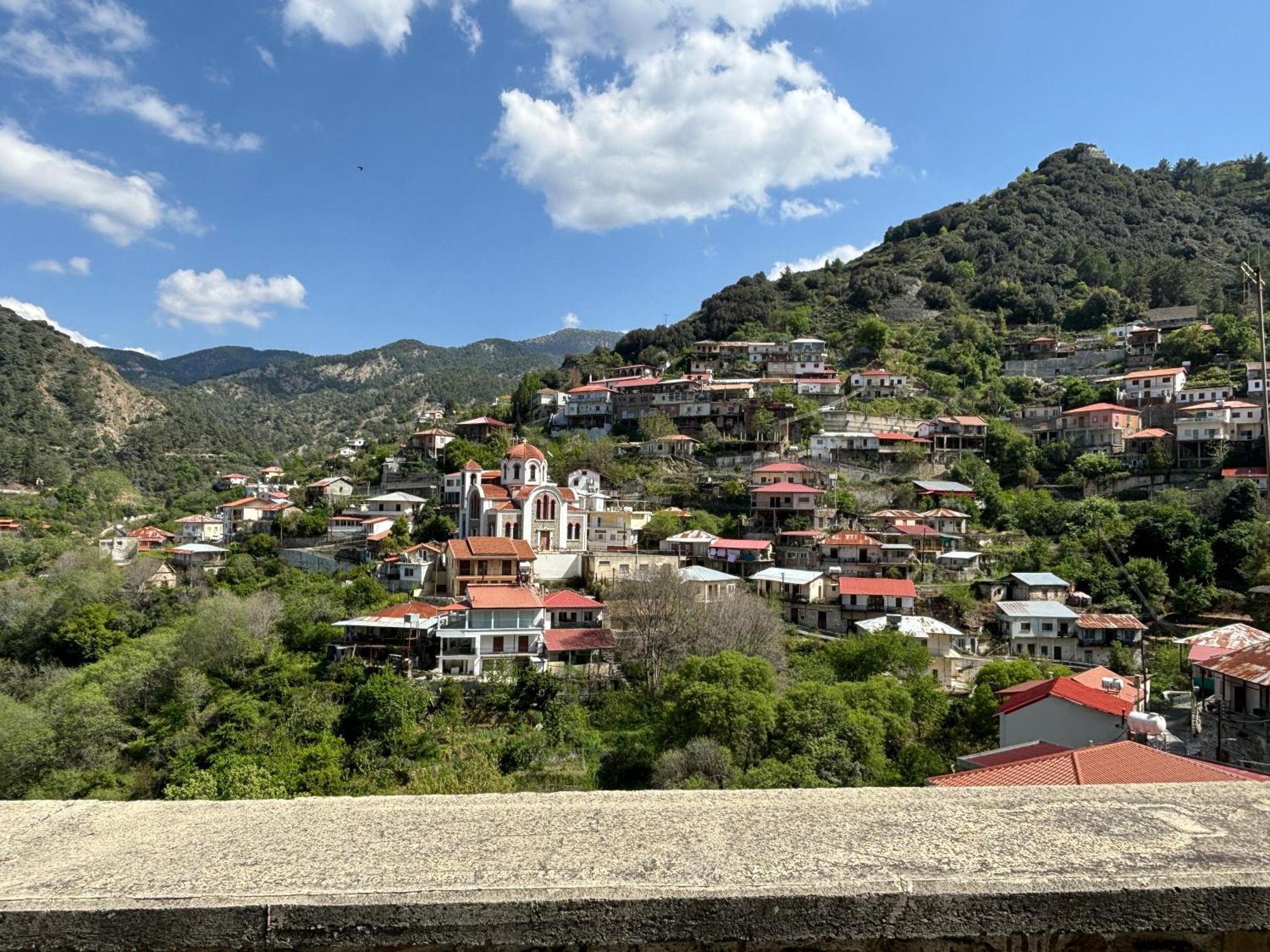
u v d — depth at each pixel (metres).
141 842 3.98
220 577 70.00
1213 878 3.67
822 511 72.00
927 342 121.31
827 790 4.76
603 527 73.94
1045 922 3.58
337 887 3.56
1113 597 55.88
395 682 40.28
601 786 33.75
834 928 3.54
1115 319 117.88
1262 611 51.16
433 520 73.69
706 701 32.41
